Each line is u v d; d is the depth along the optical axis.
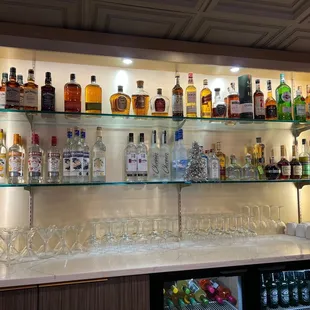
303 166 2.18
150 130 2.07
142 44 1.71
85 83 1.96
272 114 2.07
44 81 1.89
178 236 2.00
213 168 2.01
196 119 1.95
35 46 1.56
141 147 1.94
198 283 1.74
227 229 2.03
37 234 1.79
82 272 1.36
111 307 1.37
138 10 1.47
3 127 1.84
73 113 1.74
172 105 1.98
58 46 1.59
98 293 1.36
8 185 1.65
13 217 1.80
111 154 1.99
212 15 1.53
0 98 1.70
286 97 2.13
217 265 1.50
